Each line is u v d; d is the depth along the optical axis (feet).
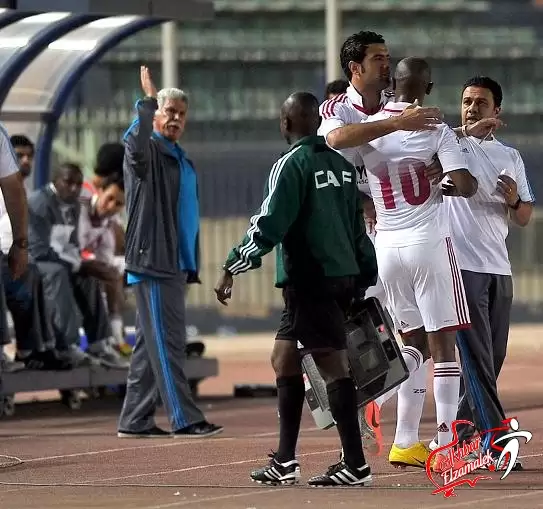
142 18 126.93
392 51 317.42
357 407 75.61
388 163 79.97
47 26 119.65
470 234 83.41
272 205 73.36
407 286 81.51
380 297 89.81
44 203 122.52
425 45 318.65
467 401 86.43
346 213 75.05
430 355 83.41
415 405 82.89
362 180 83.71
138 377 103.76
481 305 83.10
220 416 118.73
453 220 83.56
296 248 74.38
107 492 75.25
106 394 138.21
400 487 75.56
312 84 317.01
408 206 80.28
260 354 192.13
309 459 88.48
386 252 81.10
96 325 127.03
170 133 103.14
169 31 226.99
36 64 128.77
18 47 120.26
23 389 119.44
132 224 101.76
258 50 315.78
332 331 74.23
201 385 151.94
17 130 131.54
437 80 318.86
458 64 319.47
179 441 100.37
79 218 126.41
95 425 113.50
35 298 120.78
